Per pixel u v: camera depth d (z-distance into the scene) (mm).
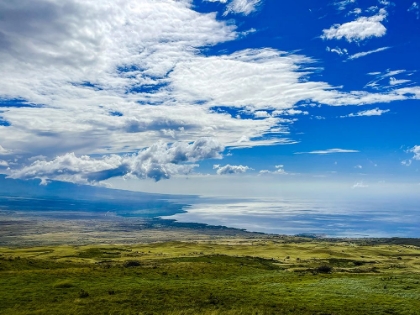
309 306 35312
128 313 30125
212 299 36406
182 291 40188
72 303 33219
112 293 37906
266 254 133250
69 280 44344
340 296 40688
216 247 166375
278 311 32531
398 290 44500
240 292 41438
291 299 38562
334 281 52344
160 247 168750
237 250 149625
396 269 82500
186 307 32812
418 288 46125
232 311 31375
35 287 39750
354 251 154375
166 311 30922
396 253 152375
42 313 29844
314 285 48344
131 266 63312
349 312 33312
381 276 58938
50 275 47219
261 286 47062
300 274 62250
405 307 35406
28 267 57906
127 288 40844
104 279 46688
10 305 32375
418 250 174750
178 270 59438
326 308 34625
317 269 74438
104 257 112438
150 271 56188
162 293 38625
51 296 35875
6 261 60062
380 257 133375
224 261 93875
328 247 176500
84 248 147625
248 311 31734
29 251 133625
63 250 137000
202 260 92438
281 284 49156
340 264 100938
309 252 141625
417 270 79438
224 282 49531
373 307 35312
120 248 154875
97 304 32906
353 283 50062
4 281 42406
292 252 141375
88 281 44562
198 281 49562
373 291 43844
